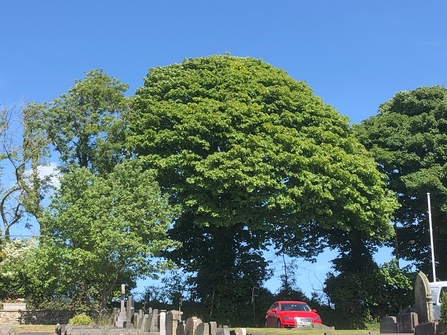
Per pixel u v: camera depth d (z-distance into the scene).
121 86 34.31
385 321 16.80
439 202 33.69
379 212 31.50
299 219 30.36
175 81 32.91
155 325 17.88
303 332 17.19
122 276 26.81
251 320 34.41
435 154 34.94
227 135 29.48
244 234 36.66
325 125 32.56
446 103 35.31
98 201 26.09
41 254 25.23
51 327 24.34
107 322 23.91
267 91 31.95
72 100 33.16
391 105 39.78
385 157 35.06
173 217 28.88
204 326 13.68
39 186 33.44
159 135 30.16
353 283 35.19
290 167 29.38
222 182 28.36
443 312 12.53
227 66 34.16
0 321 26.95
